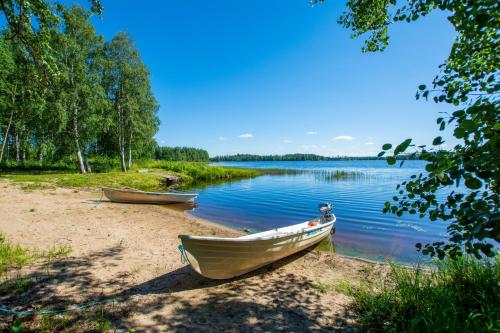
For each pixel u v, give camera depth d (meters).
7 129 24.55
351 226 10.38
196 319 3.76
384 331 3.54
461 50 3.15
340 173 42.72
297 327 3.65
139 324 3.57
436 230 9.75
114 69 26.83
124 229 8.51
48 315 3.63
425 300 3.78
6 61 21.05
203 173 35.03
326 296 4.59
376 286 5.00
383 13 5.31
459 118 2.03
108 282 4.76
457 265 4.30
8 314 3.60
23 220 8.63
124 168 28.25
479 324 3.16
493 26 2.44
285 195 19.47
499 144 1.70
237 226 10.88
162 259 6.06
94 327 3.43
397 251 7.65
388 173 41.62
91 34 23.16
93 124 23.44
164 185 25.33
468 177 1.89
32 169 26.61
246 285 5.00
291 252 6.38
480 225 1.87
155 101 30.94
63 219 9.18
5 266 5.05
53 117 20.86
